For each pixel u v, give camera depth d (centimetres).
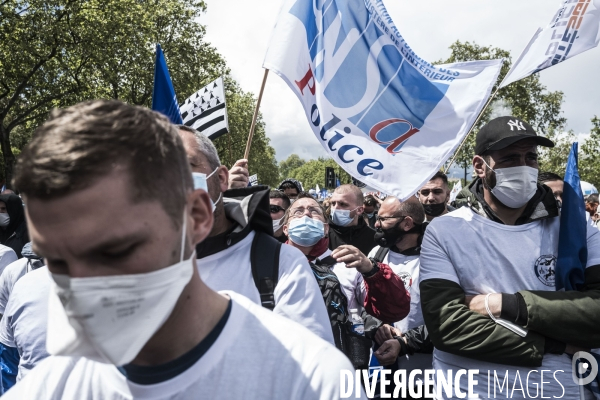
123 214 79
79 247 79
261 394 97
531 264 235
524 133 233
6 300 340
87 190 76
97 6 2022
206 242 197
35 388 107
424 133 328
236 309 103
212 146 203
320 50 328
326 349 102
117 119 80
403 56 337
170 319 94
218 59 2723
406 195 315
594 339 215
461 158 2223
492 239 240
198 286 98
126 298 83
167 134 86
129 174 79
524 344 217
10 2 1938
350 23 334
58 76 2161
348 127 329
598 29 381
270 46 319
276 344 101
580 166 3053
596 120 2870
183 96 2622
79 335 88
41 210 77
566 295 220
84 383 104
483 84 329
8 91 2122
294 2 321
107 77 2122
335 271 323
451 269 241
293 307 186
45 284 261
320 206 306
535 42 400
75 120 78
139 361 98
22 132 3128
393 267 351
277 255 196
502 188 238
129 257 82
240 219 198
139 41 2142
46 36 1909
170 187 84
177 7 2559
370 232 474
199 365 97
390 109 332
